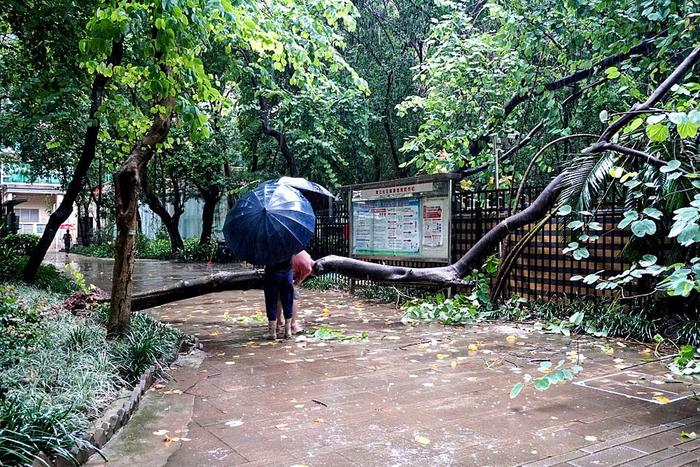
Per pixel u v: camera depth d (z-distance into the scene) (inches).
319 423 172.1
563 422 171.5
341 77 649.6
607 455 145.7
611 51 383.2
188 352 271.7
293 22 374.0
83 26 399.5
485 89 459.2
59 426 141.9
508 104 470.6
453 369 236.7
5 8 416.5
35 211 1779.0
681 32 333.7
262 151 767.7
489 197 406.9
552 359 253.8
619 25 370.9
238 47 448.8
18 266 516.7
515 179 490.6
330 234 557.3
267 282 304.5
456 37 466.6
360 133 656.4
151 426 171.0
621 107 427.2
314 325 345.4
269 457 146.4
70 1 394.6
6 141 714.2
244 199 303.3
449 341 294.0
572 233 331.6
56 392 169.5
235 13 285.7
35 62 438.6
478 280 371.2
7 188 1612.9
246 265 900.0
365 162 734.5
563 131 420.8
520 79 441.1
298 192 307.7
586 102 461.1
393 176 736.3
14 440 124.4
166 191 1173.7
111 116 423.5
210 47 442.0
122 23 237.6
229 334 321.4
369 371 234.7
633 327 292.5
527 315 347.3
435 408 185.6
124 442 157.8
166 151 851.4
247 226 288.8
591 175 294.2
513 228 334.3
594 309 319.9
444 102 480.7
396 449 151.0
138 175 256.2
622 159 298.8
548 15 406.3
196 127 268.8
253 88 623.8
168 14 236.8
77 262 1050.1
